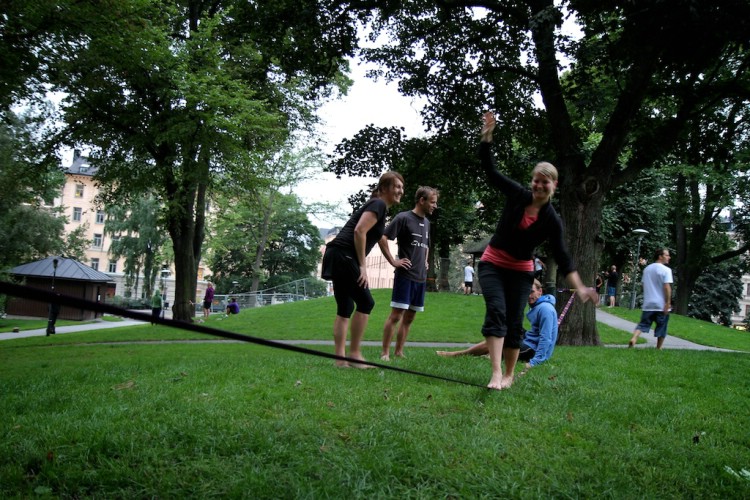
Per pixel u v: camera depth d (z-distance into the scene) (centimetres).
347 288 590
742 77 1344
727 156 1438
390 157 1616
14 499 261
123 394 454
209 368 591
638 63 1157
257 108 1986
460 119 1595
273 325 1994
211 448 324
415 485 293
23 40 1337
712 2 959
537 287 716
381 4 1355
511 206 491
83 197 7725
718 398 545
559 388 532
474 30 1497
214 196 2686
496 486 289
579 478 310
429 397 455
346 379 521
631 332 1850
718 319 5550
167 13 1881
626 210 3222
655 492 304
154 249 5241
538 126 1577
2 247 3659
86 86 1805
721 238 3781
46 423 365
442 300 2594
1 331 2869
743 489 318
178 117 1861
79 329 3011
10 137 2362
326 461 312
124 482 284
